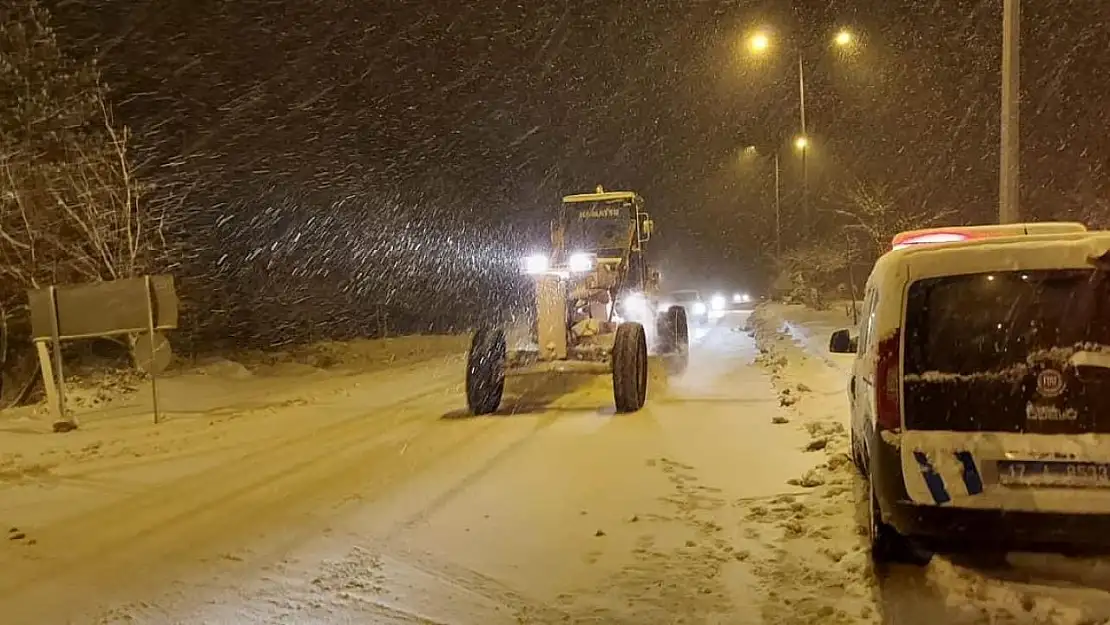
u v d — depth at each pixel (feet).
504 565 19.04
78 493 27.86
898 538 17.16
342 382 57.16
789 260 108.68
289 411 44.24
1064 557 17.54
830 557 18.45
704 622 15.65
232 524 23.20
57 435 39.75
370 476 27.94
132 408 47.93
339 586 18.25
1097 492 15.11
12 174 53.72
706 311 95.35
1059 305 15.67
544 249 49.01
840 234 101.76
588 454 29.45
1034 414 15.51
